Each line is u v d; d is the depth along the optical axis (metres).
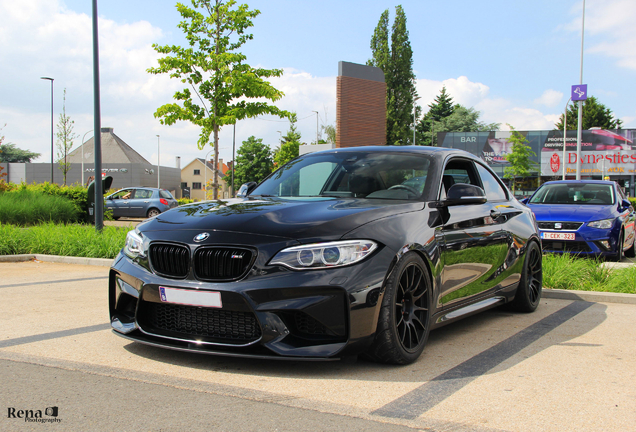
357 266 2.80
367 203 3.38
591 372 3.02
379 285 2.84
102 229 9.87
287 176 4.26
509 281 4.46
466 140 52.53
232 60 13.34
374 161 4.06
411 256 3.09
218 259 2.84
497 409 2.43
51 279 6.40
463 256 3.66
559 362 3.21
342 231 2.87
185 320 2.99
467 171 4.36
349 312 2.74
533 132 51.59
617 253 8.04
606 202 8.80
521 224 4.70
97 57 9.94
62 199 16.59
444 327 4.19
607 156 50.53
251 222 3.00
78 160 84.00
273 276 2.73
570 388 2.74
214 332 2.91
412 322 3.16
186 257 2.91
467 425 2.23
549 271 6.06
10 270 7.23
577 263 6.39
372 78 22.80
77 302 4.88
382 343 2.93
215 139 13.95
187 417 2.24
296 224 2.93
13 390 2.54
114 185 76.62
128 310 3.29
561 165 51.09
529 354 3.38
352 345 2.79
